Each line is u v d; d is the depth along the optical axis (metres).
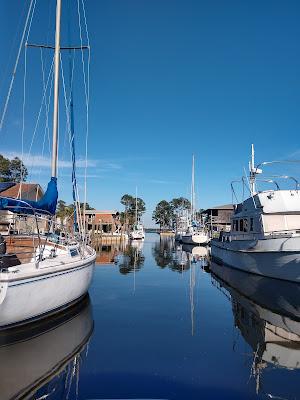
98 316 10.69
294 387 6.07
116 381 6.23
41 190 32.97
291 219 17.92
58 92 13.34
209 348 7.98
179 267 24.48
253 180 20.08
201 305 12.46
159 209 143.50
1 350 7.57
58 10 13.37
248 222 20.00
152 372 6.64
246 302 13.00
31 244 11.23
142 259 30.25
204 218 58.12
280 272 15.68
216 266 24.47
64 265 9.42
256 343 8.27
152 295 14.24
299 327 9.70
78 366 6.85
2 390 5.81
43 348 7.72
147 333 9.02
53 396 5.64
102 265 25.28
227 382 6.27
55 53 13.31
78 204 15.20
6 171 42.56
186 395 5.77
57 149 13.24
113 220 76.38
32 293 8.12
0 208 9.27
